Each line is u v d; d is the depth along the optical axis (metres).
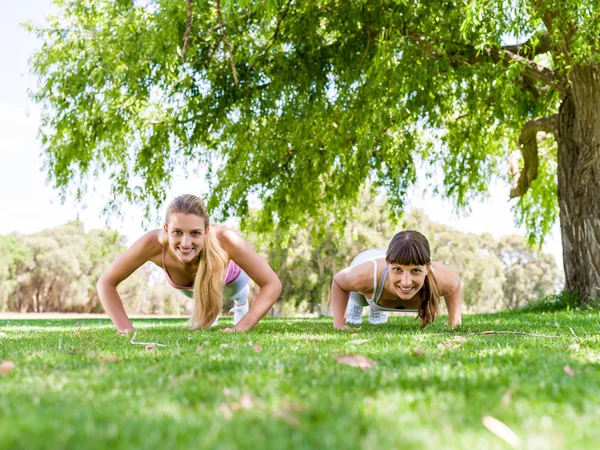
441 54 8.90
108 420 1.22
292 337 3.74
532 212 13.66
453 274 5.19
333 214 14.14
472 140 11.22
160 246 4.80
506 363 2.23
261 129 10.66
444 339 3.45
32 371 1.99
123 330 4.61
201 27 9.59
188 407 1.38
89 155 10.47
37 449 1.01
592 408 1.37
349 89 9.69
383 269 5.09
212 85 10.26
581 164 8.80
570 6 6.94
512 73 7.79
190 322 4.93
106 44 9.67
